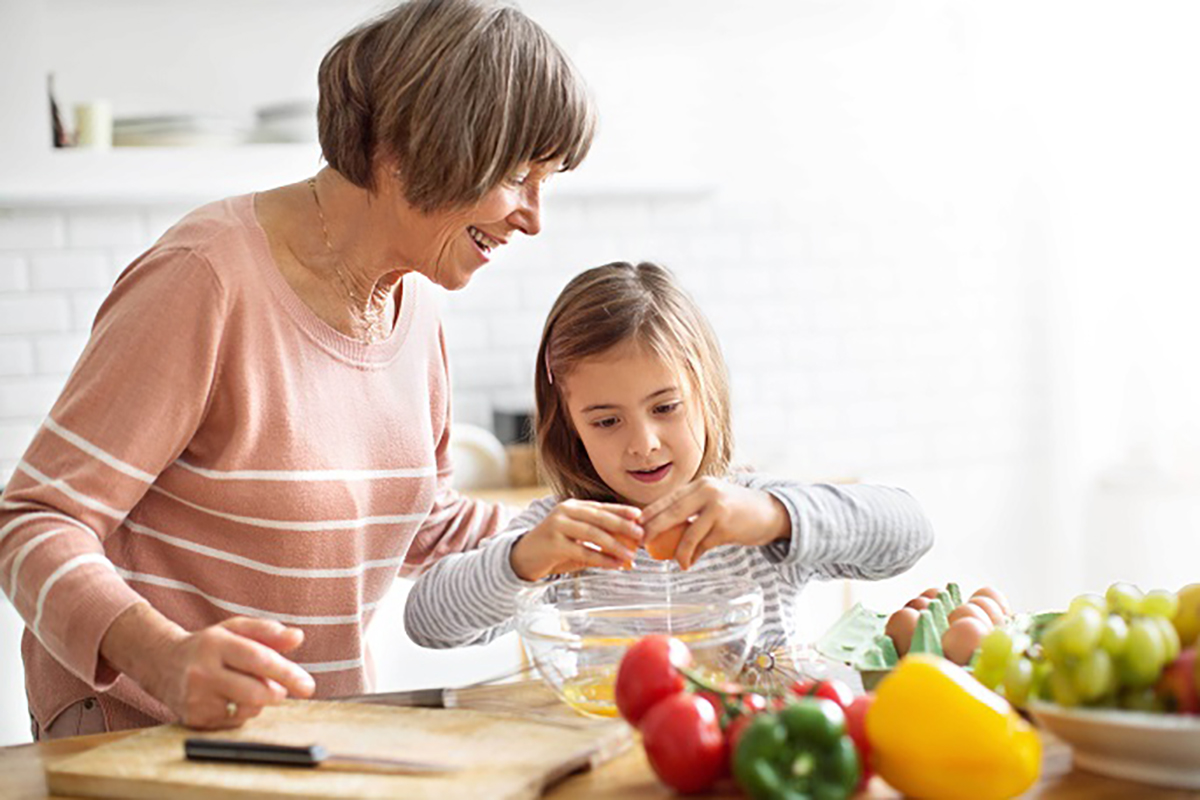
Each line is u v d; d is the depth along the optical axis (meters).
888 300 4.07
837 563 1.66
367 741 1.26
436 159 1.46
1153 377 4.04
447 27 1.47
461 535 1.93
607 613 1.38
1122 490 4.05
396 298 1.76
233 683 1.27
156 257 1.56
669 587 1.49
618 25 3.82
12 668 2.92
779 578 1.80
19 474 1.49
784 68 3.96
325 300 1.63
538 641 1.34
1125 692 1.14
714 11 3.87
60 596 1.37
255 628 1.32
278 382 1.59
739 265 3.96
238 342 1.56
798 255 4.00
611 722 1.30
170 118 3.39
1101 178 4.07
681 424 1.76
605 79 3.82
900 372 4.09
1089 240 4.11
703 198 3.92
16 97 3.30
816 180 4.01
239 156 3.43
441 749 1.23
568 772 1.19
